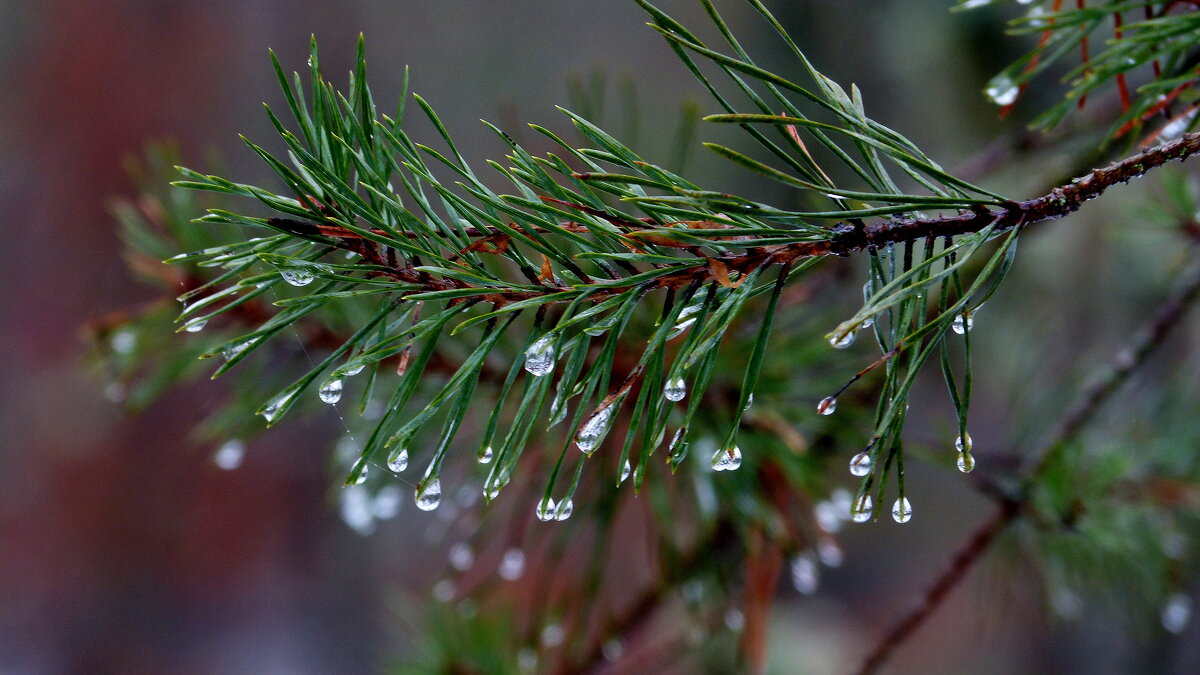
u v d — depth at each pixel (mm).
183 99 4090
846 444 867
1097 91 1172
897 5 2123
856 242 679
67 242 3900
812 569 923
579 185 682
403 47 4375
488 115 4180
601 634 999
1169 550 1033
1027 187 1168
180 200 892
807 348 837
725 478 844
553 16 4133
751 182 2426
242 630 3672
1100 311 1774
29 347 3811
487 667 1068
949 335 1571
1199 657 1766
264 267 820
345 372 666
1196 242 1069
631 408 831
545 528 896
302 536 3840
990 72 1979
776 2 2391
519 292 680
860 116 683
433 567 3688
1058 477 973
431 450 888
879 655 1021
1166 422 1077
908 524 2934
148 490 3746
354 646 3645
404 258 686
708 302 681
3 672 3371
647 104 2607
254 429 881
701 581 937
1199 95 718
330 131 683
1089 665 2000
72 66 3955
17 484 3666
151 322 871
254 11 4266
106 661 3535
